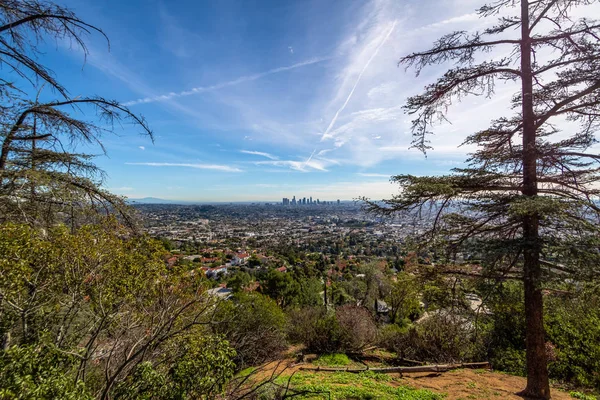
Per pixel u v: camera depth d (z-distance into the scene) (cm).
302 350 901
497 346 784
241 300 774
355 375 642
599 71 415
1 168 385
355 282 2044
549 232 422
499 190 488
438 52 554
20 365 187
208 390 255
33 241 281
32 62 381
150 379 236
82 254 295
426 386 580
